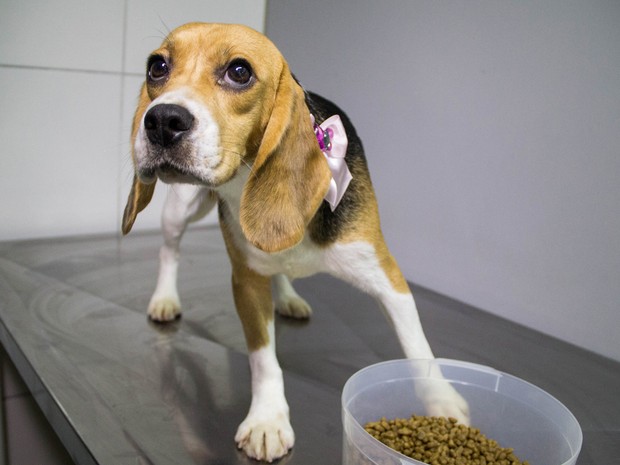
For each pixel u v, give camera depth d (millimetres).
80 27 859
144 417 490
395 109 799
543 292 697
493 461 403
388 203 843
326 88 883
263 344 468
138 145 363
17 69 834
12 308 684
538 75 654
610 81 600
